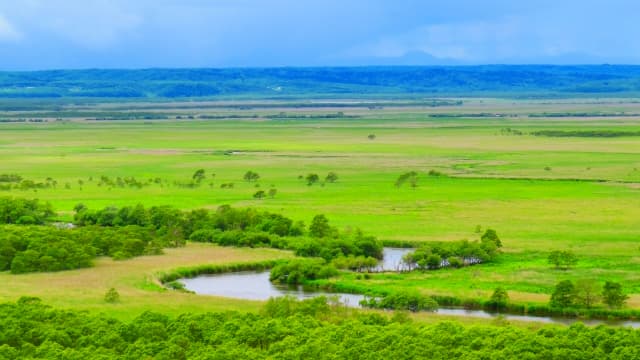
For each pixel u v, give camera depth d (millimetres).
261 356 132000
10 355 131750
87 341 142000
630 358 129750
